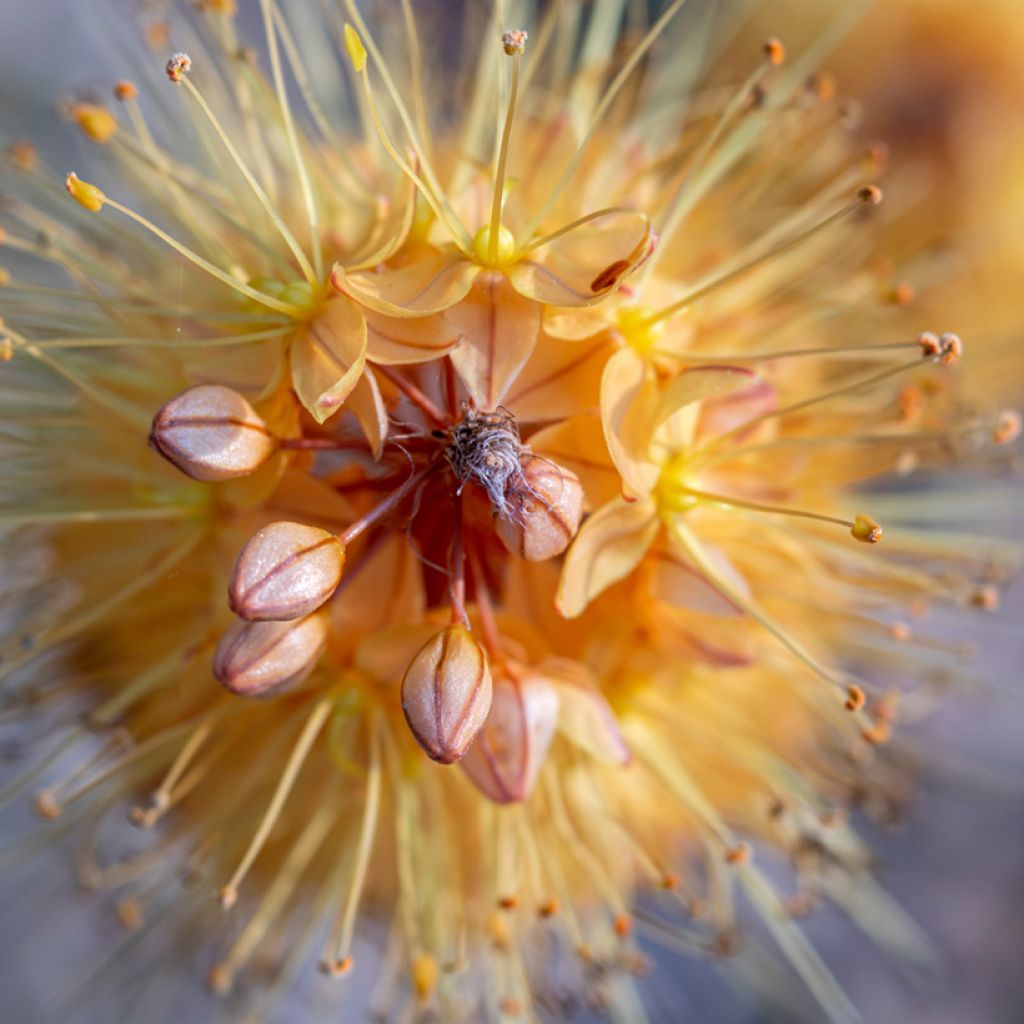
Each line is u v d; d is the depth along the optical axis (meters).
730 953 0.24
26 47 0.30
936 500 0.25
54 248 0.23
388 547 0.21
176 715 0.22
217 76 0.25
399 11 0.26
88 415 0.22
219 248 0.22
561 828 0.22
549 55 0.26
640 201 0.23
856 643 0.25
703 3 0.27
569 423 0.21
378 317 0.21
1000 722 0.33
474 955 0.24
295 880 0.24
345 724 0.21
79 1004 0.26
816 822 0.24
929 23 0.27
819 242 0.25
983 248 0.27
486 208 0.22
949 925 0.34
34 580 0.24
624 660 0.22
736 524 0.22
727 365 0.21
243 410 0.20
